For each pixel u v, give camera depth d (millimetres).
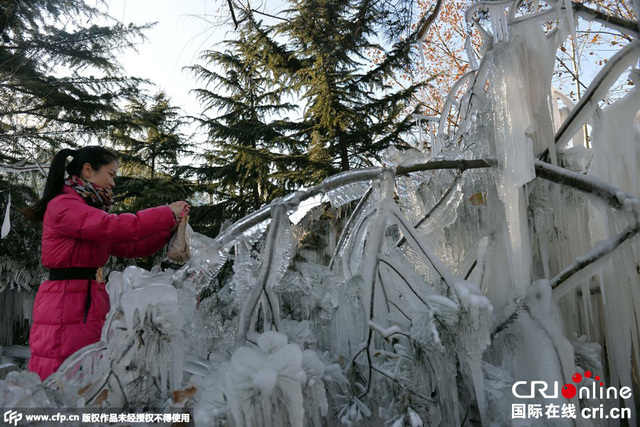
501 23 2094
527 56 2018
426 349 1465
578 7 2109
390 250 1914
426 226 2232
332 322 1930
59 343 1603
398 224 1744
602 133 2211
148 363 1269
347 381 1595
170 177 11094
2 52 9422
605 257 1794
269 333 1150
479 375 1452
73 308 1643
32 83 9633
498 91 2014
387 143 8711
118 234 1718
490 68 2061
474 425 1617
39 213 1825
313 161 8242
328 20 4492
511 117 1948
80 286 1679
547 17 2045
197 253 1635
